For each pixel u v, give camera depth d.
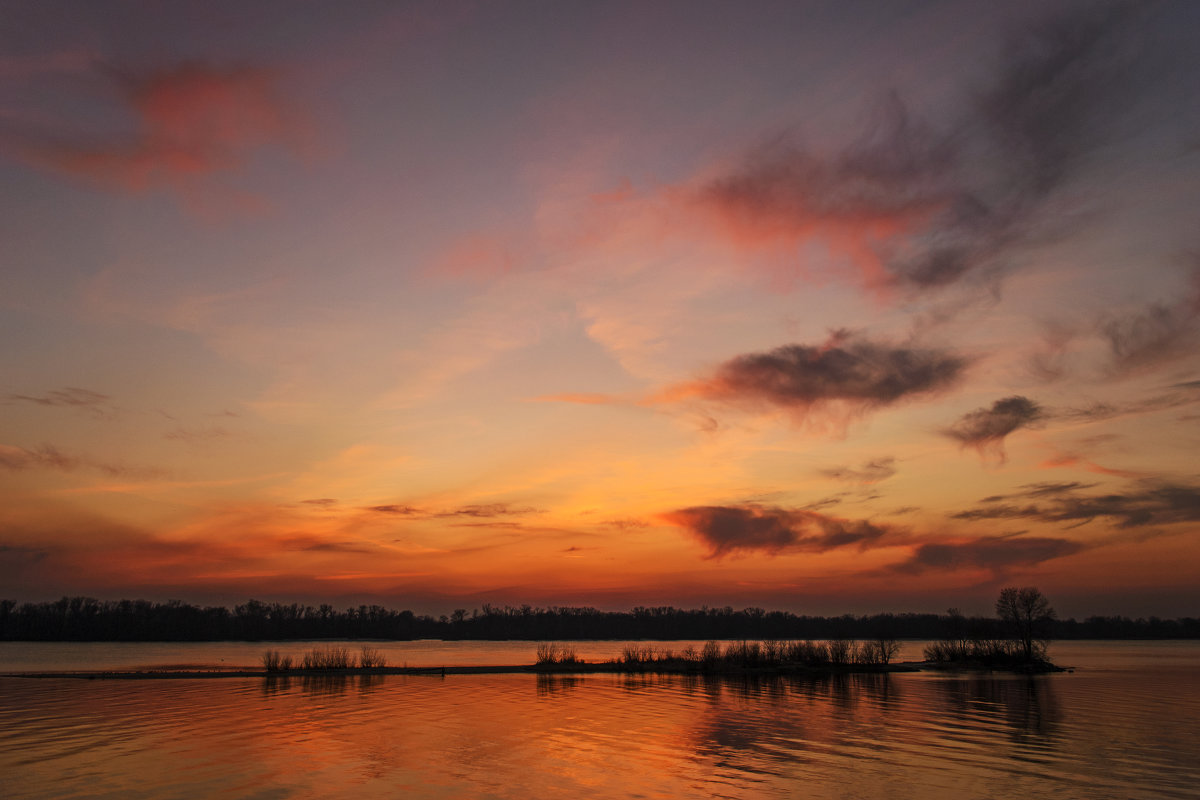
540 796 24.19
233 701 50.22
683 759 30.42
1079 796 25.17
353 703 49.59
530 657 130.50
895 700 53.47
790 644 95.81
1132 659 126.12
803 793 25.05
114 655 129.62
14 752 30.89
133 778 26.16
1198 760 31.05
